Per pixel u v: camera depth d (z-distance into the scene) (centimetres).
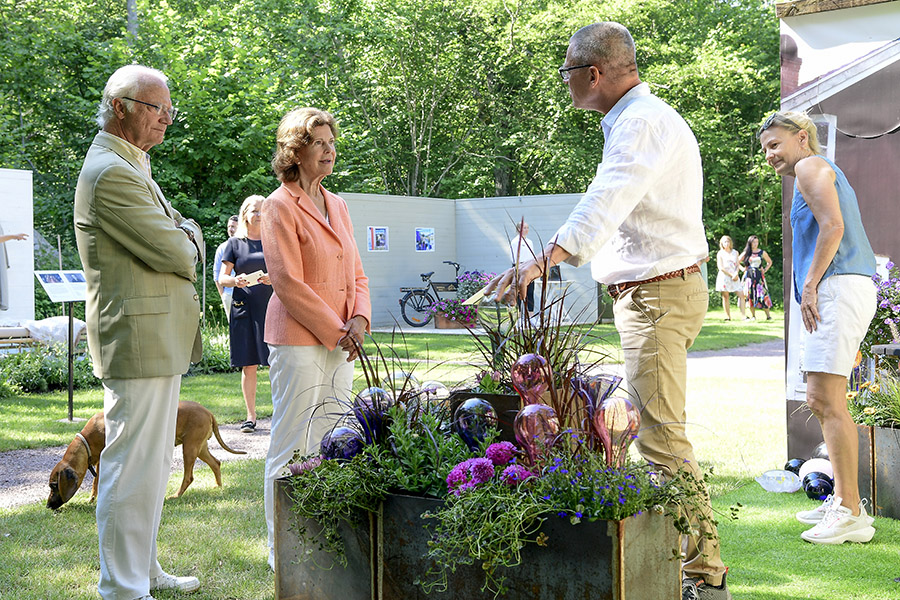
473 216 2111
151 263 318
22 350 1019
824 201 384
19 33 2247
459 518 221
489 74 3011
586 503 216
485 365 309
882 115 505
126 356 315
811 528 412
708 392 884
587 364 272
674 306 296
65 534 415
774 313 2245
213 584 346
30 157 2314
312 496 253
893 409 443
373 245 1981
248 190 1888
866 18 508
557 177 3048
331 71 2661
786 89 537
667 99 2906
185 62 1917
